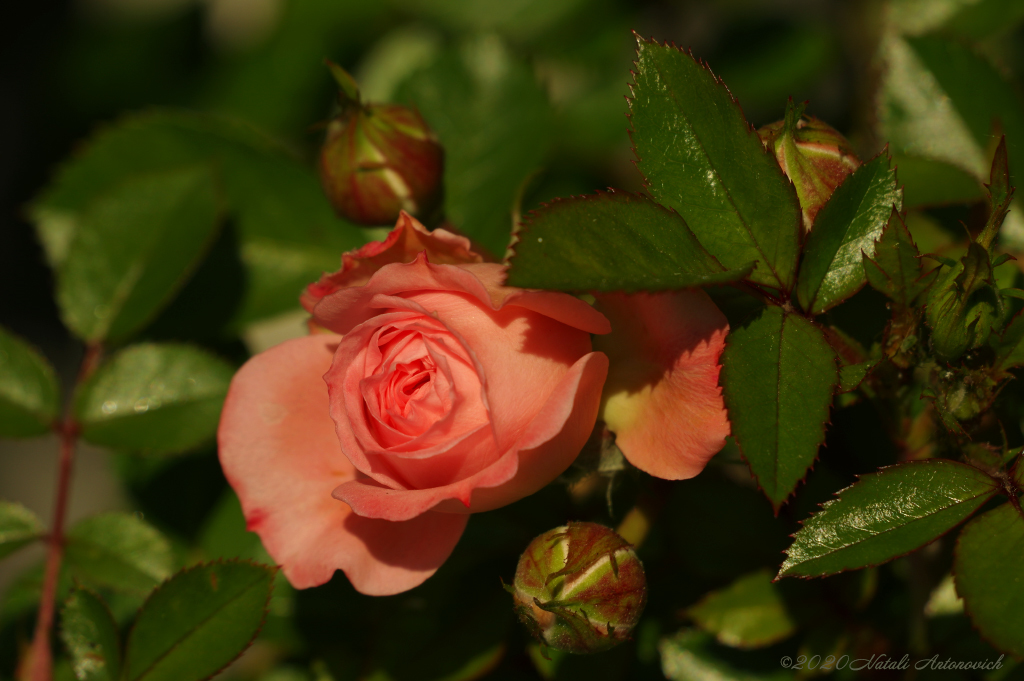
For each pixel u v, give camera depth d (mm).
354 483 477
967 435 467
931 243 515
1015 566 458
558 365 472
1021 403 483
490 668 514
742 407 461
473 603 520
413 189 519
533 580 477
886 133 533
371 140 515
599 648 479
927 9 568
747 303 479
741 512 511
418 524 488
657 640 520
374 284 476
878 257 467
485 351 471
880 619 512
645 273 458
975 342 466
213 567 494
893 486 462
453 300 475
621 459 485
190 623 495
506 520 521
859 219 470
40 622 520
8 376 537
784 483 458
